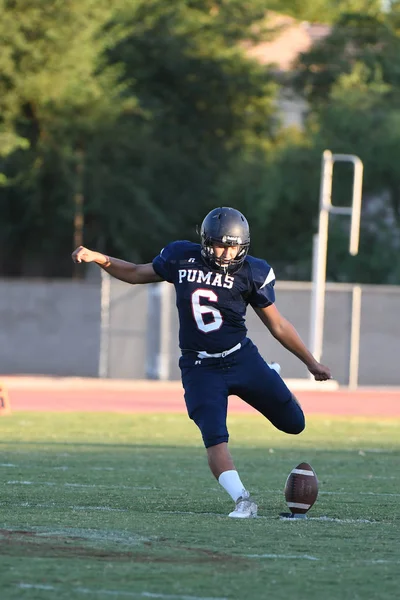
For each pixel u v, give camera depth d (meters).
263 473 28.73
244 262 19.84
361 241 98.31
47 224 105.75
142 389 68.31
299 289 71.88
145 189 106.00
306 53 119.25
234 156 110.81
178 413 51.09
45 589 13.34
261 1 118.88
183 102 117.38
